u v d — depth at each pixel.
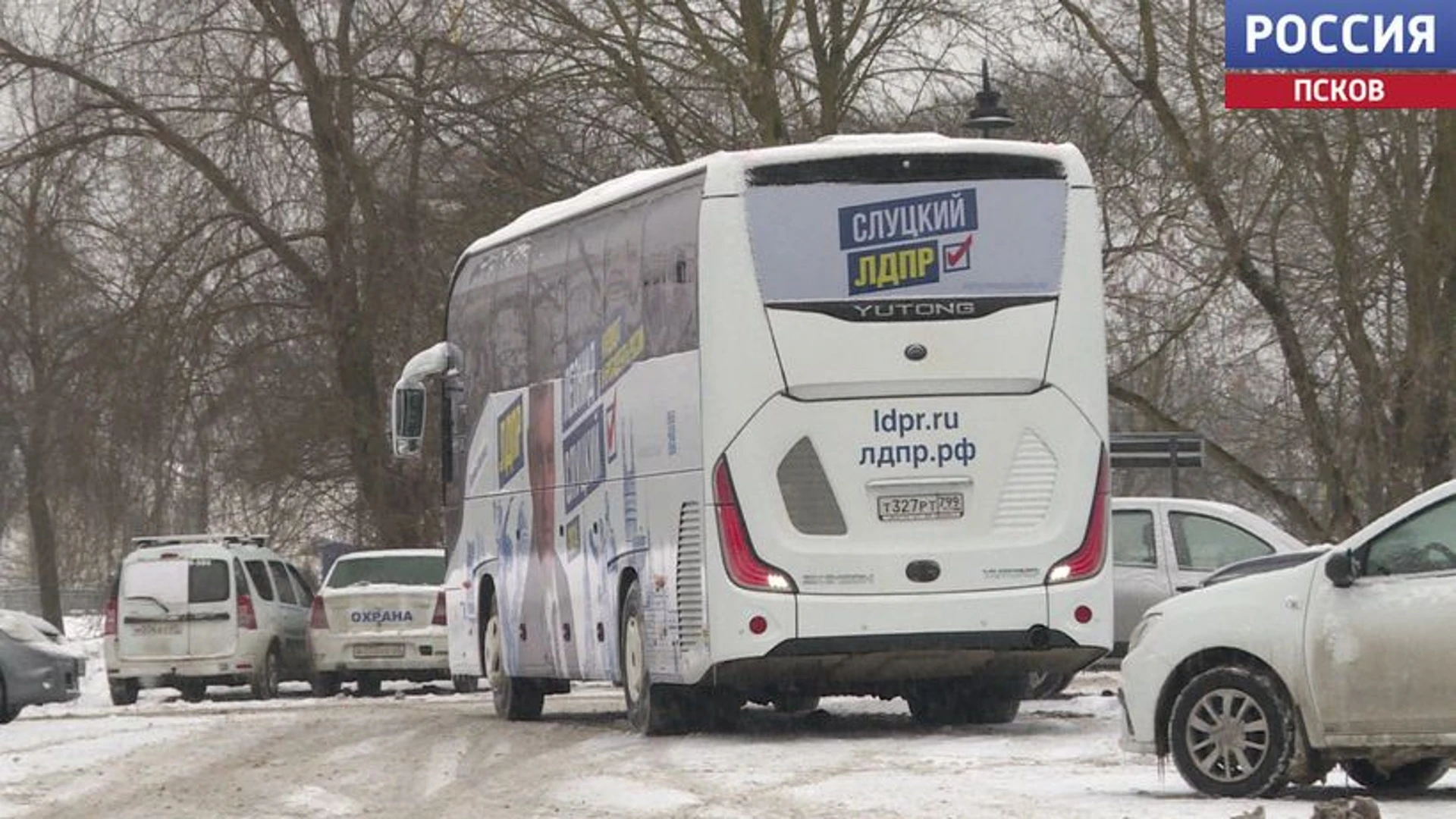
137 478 50.81
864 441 22.33
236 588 40.16
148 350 49.47
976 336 22.52
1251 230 39.62
